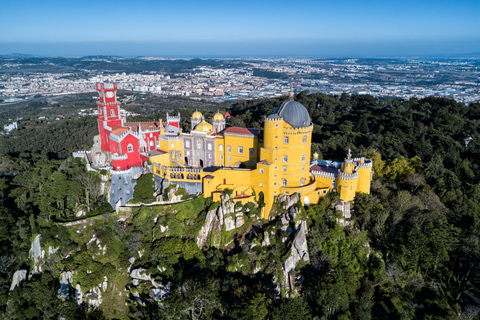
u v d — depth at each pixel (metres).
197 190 105.06
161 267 91.12
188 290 77.38
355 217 95.88
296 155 97.38
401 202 99.31
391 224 94.31
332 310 77.69
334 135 172.50
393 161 125.88
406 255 88.69
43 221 107.88
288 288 83.06
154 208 102.00
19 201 124.19
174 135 119.12
